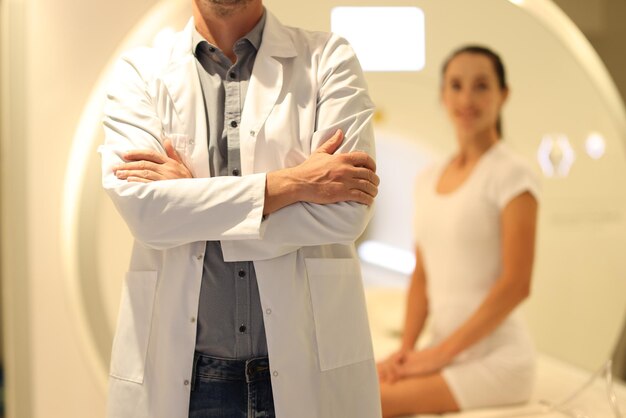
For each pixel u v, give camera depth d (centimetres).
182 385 157
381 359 445
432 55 405
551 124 385
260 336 159
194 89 171
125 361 165
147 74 177
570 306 402
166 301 161
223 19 170
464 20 356
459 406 363
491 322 370
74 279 267
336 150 166
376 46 375
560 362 409
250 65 175
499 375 364
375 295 530
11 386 265
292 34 183
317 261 164
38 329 265
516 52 368
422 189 439
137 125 169
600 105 361
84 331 268
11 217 263
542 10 332
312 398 158
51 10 262
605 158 371
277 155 166
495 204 397
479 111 412
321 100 172
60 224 266
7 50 259
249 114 167
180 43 178
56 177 265
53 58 262
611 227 381
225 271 160
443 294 420
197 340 160
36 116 262
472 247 404
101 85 263
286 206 156
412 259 536
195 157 165
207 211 151
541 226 403
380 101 476
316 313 162
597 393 335
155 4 267
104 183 159
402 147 497
